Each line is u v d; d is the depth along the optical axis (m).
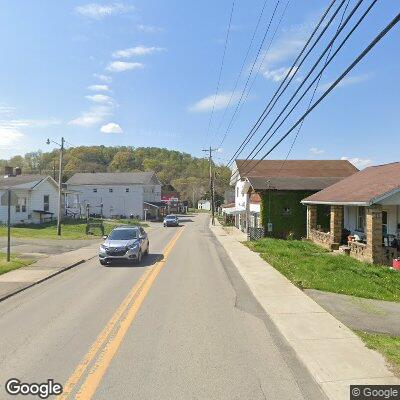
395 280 14.88
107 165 155.00
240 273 16.39
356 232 25.94
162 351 7.59
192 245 28.73
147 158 162.25
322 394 5.88
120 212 75.81
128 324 9.30
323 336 8.30
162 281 14.70
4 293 12.45
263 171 47.75
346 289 12.93
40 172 120.88
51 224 44.75
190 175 161.75
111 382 6.28
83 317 9.92
